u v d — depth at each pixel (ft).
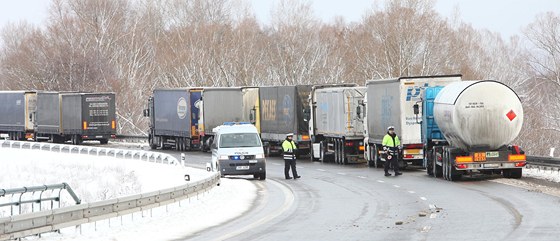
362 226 101.50
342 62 445.37
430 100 181.57
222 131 192.24
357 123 226.58
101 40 472.44
